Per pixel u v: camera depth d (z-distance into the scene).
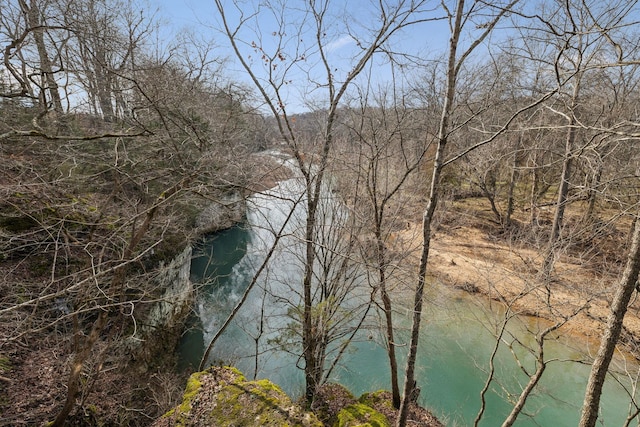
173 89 6.76
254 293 12.72
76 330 6.50
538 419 7.80
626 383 8.23
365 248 7.21
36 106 6.44
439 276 13.12
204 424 4.97
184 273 12.91
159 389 8.39
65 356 7.13
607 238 9.35
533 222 11.37
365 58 6.32
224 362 9.59
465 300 11.96
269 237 12.17
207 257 15.95
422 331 10.49
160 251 10.52
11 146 6.43
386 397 8.05
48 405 6.33
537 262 8.60
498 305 11.42
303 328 7.54
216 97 7.82
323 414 7.66
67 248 6.37
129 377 7.98
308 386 8.04
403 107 6.57
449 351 9.91
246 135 7.93
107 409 7.00
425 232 5.04
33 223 7.56
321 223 8.12
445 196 14.37
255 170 7.46
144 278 8.30
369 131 7.23
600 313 9.62
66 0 5.80
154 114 6.83
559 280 6.26
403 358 9.73
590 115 8.70
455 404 8.32
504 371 9.23
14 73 3.25
